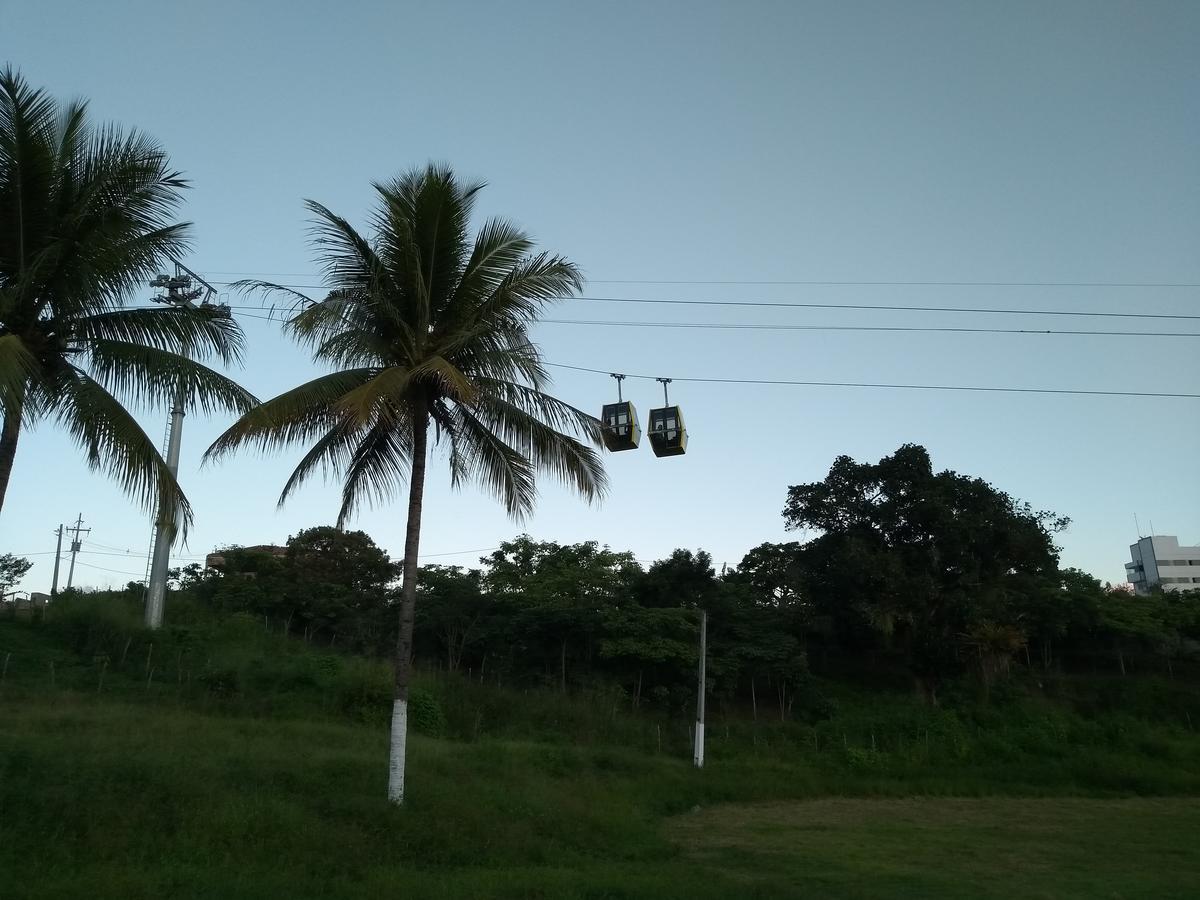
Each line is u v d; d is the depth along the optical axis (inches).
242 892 430.3
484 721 1422.2
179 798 554.9
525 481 714.8
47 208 515.2
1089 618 1955.0
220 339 565.3
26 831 478.0
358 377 645.9
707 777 1234.0
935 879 628.4
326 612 1758.1
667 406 692.1
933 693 1807.3
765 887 546.9
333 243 647.1
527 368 654.5
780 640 1715.1
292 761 719.7
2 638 1272.1
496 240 675.4
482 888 480.1
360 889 459.2
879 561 1704.0
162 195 539.2
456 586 1785.2
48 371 531.8
